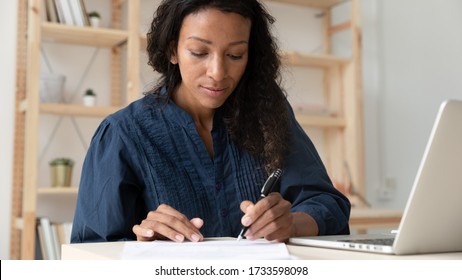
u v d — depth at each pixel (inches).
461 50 144.2
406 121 154.3
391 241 38.1
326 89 148.4
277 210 42.2
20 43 117.7
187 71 51.3
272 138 56.2
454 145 31.9
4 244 115.7
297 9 147.9
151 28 56.8
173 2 52.1
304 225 47.4
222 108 57.7
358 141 139.4
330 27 149.1
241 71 51.6
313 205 51.6
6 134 117.1
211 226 53.7
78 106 113.3
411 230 33.3
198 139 55.4
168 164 54.0
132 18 116.5
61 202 121.0
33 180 106.9
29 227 106.0
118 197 51.0
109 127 54.6
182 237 40.6
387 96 156.7
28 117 107.3
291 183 55.3
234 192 55.2
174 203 53.0
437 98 148.5
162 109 55.9
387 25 157.3
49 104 110.6
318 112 140.6
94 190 51.9
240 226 54.6
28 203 106.3
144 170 53.1
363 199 138.7
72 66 123.8
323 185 55.9
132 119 55.0
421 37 152.9
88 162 53.8
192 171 54.6
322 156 148.3
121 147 52.8
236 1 49.6
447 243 34.9
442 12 148.9
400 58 156.4
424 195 32.4
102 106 116.3
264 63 58.3
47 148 120.4
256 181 56.1
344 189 140.0
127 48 120.9
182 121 55.6
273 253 34.0
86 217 51.4
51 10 113.7
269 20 58.2
